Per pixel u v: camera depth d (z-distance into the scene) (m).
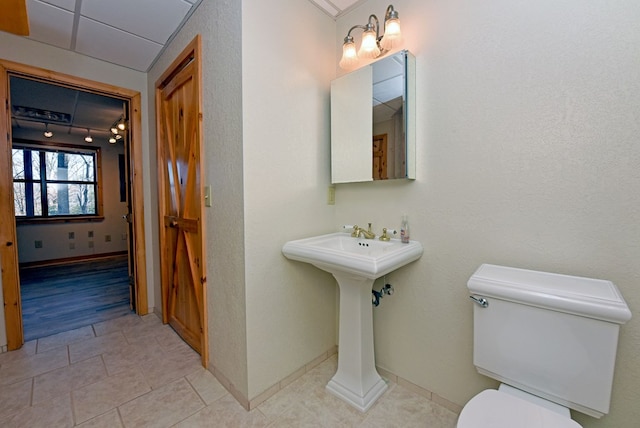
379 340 1.75
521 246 1.22
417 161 1.53
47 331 2.34
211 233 1.71
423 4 1.48
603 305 0.88
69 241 5.03
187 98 1.97
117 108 3.52
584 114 1.06
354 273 1.28
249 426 1.36
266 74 1.50
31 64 2.07
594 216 1.06
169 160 2.31
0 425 1.36
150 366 1.85
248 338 1.46
